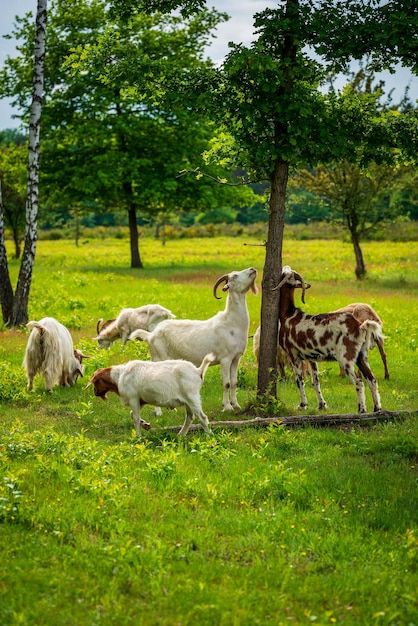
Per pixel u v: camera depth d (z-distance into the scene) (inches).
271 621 204.8
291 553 246.5
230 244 2691.9
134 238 1589.6
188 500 297.7
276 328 445.4
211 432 385.7
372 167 1185.4
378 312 837.2
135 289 1096.2
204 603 213.0
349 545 253.0
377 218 1273.4
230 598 216.7
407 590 223.1
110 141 1533.0
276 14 402.9
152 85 436.8
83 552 244.5
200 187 1487.5
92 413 438.9
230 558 247.1
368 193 1266.0
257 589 223.6
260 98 411.5
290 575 232.4
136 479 316.8
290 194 1291.8
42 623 201.6
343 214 1290.6
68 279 1253.1
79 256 2037.4
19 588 217.5
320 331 431.8
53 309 882.1
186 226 4313.5
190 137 1496.1
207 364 384.8
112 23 466.3
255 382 529.0
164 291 1058.1
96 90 1475.1
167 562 238.1
